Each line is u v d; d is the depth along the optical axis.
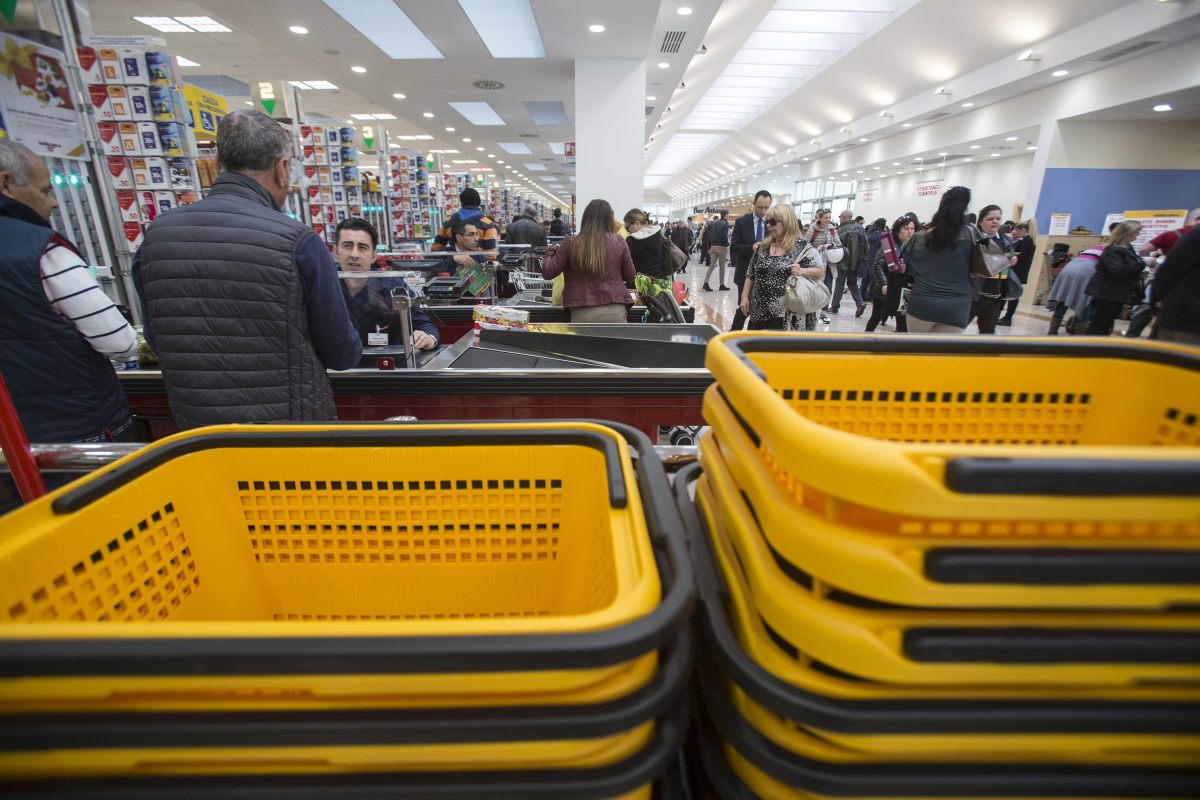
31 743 0.37
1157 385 0.77
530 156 20.67
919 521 0.38
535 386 1.71
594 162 7.91
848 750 0.43
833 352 0.80
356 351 1.58
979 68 10.61
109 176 3.15
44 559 0.52
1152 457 0.34
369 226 2.47
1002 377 0.82
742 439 0.54
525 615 0.78
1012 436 0.85
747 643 0.47
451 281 3.48
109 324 1.61
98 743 0.37
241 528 0.74
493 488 0.74
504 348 2.19
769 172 24.58
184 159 3.65
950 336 0.81
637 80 7.73
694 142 26.62
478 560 0.77
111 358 1.69
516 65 8.08
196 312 1.41
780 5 9.88
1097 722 0.41
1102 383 0.81
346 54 7.62
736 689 0.47
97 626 0.36
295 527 0.75
